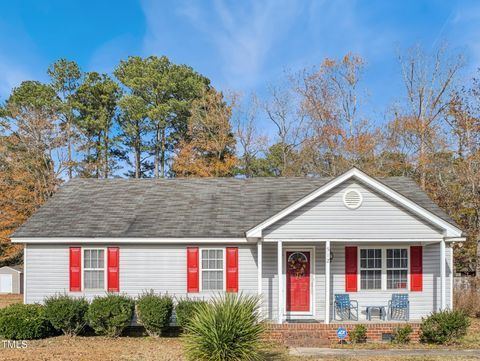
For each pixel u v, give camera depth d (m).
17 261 37.25
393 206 15.15
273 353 12.58
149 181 20.91
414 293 16.58
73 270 16.59
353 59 37.12
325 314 15.81
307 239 14.98
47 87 41.97
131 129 43.41
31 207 33.03
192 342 10.47
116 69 46.47
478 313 19.48
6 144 34.16
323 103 37.28
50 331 15.43
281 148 40.59
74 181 20.98
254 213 17.66
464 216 27.75
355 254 16.69
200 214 17.73
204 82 46.94
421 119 33.81
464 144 27.75
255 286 16.55
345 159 35.19
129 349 13.15
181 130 44.94
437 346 13.58
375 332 14.35
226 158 38.31
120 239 16.36
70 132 37.03
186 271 16.59
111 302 14.97
